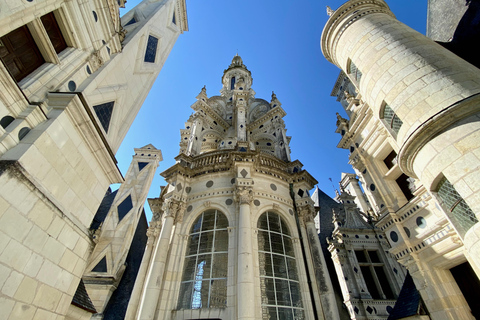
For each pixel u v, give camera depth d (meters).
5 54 6.28
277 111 25.72
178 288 12.69
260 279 12.56
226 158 17.45
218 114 27.02
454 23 12.66
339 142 16.02
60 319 7.16
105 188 9.70
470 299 9.07
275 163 19.22
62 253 7.21
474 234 6.75
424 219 10.34
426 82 8.67
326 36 14.45
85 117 7.59
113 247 21.39
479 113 7.00
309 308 12.64
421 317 10.11
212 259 13.16
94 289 19.00
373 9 12.95
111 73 9.92
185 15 19.05
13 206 5.44
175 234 14.33
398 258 11.48
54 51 7.28
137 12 14.15
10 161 5.39
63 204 7.32
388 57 10.37
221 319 11.03
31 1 6.16
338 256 21.31
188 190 16.53
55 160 6.82
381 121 10.64
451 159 7.12
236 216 14.18
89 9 8.44
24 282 5.81
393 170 12.12
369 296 18.94
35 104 6.29
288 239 15.13
